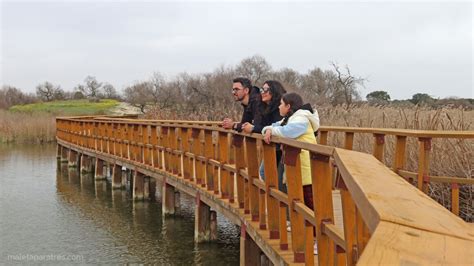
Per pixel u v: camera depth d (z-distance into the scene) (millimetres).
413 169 7809
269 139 4527
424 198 1425
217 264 8266
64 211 12625
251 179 5961
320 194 3164
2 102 74312
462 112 8297
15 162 23047
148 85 46312
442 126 7762
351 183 1568
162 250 9133
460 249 1029
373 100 13281
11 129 32562
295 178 4176
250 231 5934
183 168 10164
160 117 23625
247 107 6008
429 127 7996
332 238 2967
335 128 7473
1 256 8922
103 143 17547
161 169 11906
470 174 6875
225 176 7766
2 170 20391
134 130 14312
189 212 12094
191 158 9898
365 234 2213
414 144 7918
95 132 18375
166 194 11516
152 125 12258
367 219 1244
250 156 5918
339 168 1941
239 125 5953
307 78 36781
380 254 973
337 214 6047
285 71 40125
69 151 21766
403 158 5945
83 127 19891
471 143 7258
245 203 6430
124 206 13234
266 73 40031
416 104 9570
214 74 36719
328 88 35031
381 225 1118
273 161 5078
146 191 13781
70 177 18719
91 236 10250
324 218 3170
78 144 20688
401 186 1535
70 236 10258
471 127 7777
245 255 6328
